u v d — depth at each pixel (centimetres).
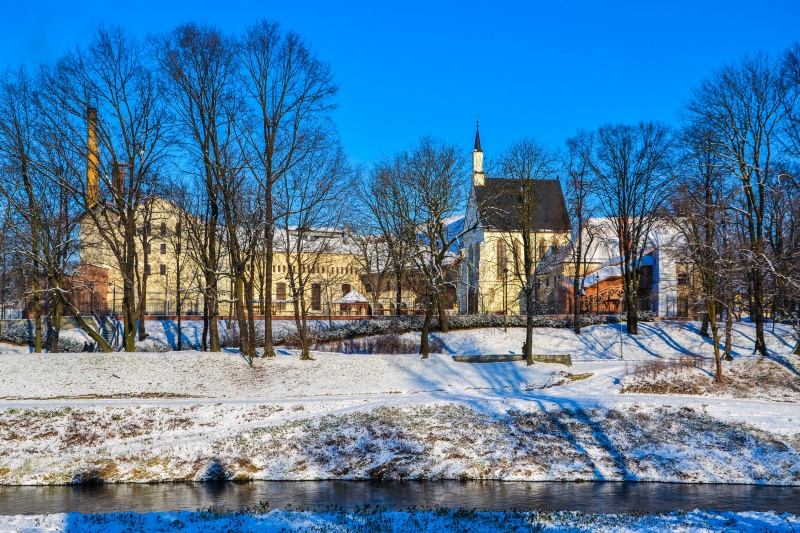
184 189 5000
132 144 4306
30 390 3775
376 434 3116
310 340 5391
